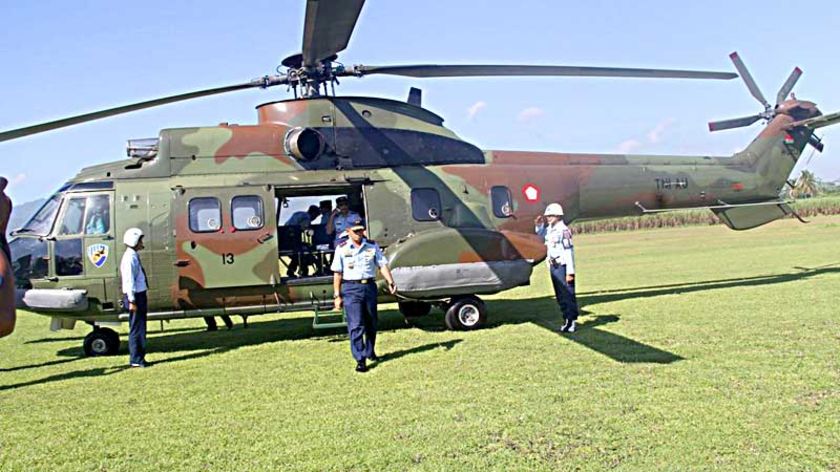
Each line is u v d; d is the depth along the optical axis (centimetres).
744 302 1136
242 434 550
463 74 910
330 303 991
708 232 4484
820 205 5691
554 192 1126
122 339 1120
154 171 962
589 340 868
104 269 923
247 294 963
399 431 537
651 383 643
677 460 454
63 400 691
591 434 511
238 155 979
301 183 979
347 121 1020
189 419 601
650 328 934
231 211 952
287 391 684
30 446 543
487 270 1004
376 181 1012
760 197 1352
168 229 935
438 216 1034
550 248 952
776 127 1370
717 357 739
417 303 1127
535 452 480
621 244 3647
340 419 577
